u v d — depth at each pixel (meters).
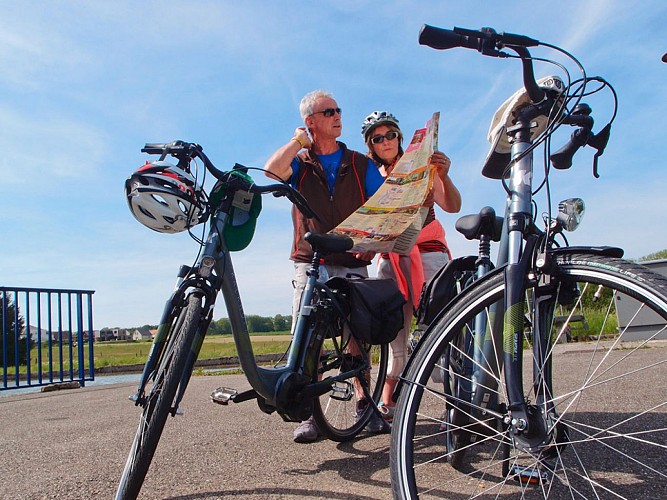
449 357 2.27
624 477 2.31
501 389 2.12
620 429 3.01
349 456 2.97
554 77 2.19
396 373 3.56
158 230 2.29
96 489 2.51
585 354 5.39
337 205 3.53
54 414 4.86
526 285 1.79
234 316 2.50
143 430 2.02
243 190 2.55
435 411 3.40
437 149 3.09
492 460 2.69
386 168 3.94
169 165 2.22
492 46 1.93
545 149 1.93
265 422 3.89
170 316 2.24
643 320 1.81
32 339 13.97
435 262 3.85
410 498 1.72
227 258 2.48
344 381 3.25
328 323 3.02
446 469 2.59
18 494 2.47
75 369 13.50
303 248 3.50
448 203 3.62
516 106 2.28
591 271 1.67
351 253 3.54
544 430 1.74
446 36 1.90
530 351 1.89
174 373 2.05
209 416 4.20
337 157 3.65
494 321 2.14
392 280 3.35
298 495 2.33
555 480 2.30
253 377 2.57
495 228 2.72
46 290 7.60
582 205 1.83
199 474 2.68
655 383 4.23
